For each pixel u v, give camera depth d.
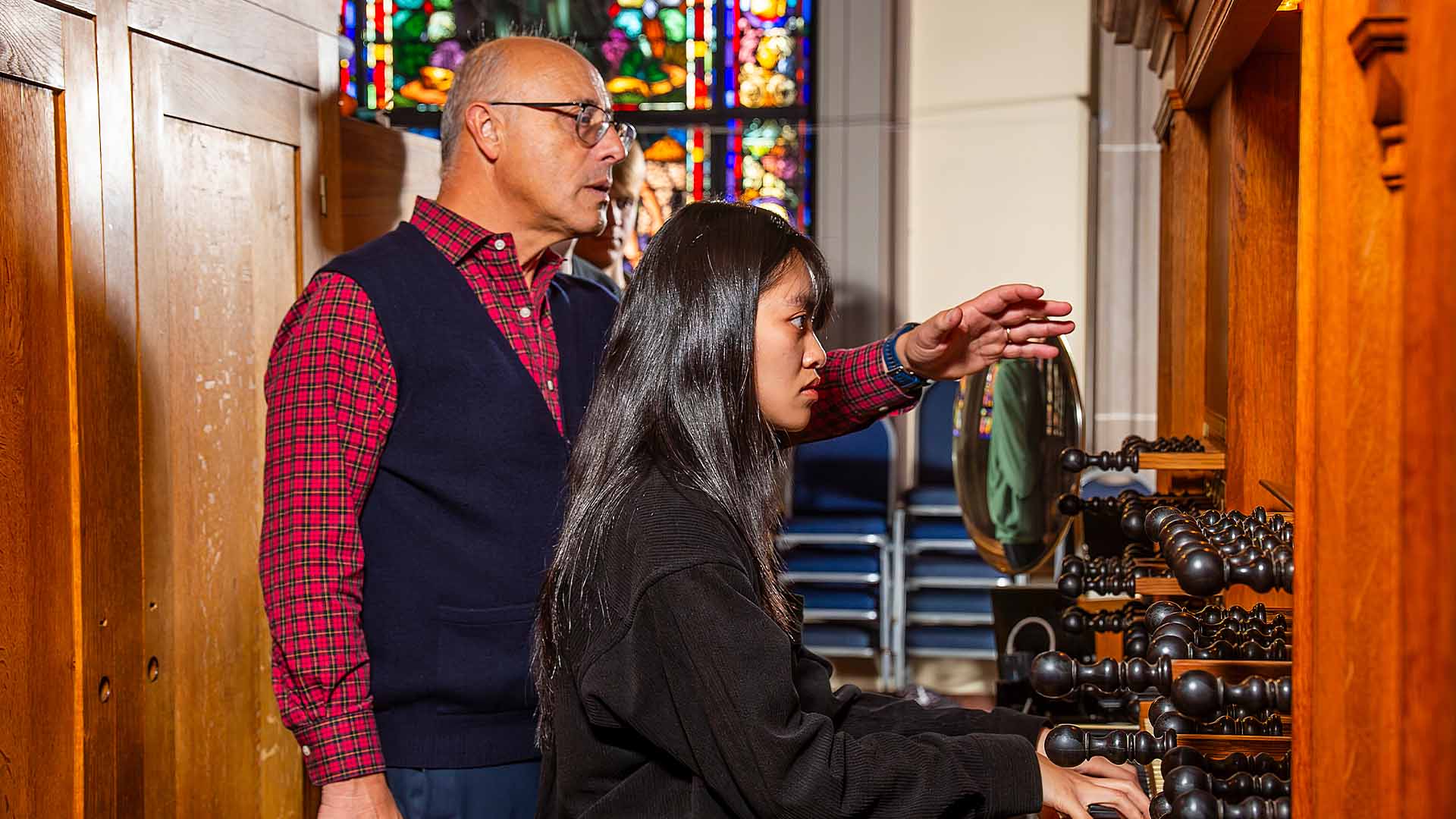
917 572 5.09
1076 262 5.90
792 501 5.14
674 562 1.12
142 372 1.84
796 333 1.24
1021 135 5.91
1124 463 2.12
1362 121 0.90
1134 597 2.14
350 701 1.60
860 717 1.41
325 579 1.60
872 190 5.95
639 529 1.15
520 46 1.76
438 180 2.78
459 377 1.68
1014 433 2.83
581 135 1.74
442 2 6.08
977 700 4.87
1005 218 5.95
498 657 1.68
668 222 1.28
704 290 1.21
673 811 1.17
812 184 6.02
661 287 1.23
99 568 1.73
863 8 5.92
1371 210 0.90
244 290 2.11
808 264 1.26
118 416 1.77
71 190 1.67
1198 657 1.37
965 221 5.98
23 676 1.58
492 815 1.70
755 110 6.04
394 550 1.67
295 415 1.62
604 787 1.22
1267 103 1.92
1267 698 1.15
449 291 1.71
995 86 5.91
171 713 1.92
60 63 1.64
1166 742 1.33
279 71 2.20
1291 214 1.92
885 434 5.12
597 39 6.08
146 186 1.84
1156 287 5.86
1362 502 0.91
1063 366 2.75
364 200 2.50
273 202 2.19
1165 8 2.43
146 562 1.85
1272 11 1.66
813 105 6.00
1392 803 0.89
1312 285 1.00
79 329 1.68
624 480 1.20
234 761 2.09
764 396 1.25
